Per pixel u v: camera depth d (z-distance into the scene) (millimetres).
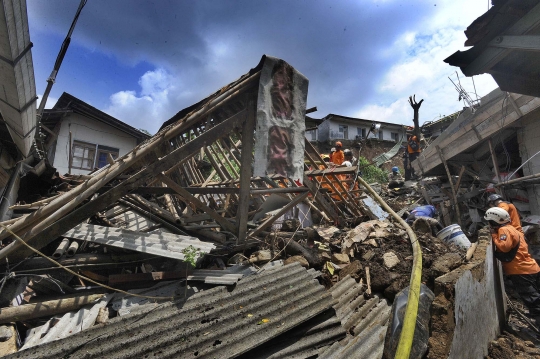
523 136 6613
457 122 8062
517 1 3611
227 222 4121
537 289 4047
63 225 3146
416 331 2287
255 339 2518
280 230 5480
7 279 2746
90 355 2084
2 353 2164
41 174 5645
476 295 2975
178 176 7352
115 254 3385
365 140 21109
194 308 2617
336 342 2830
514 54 4199
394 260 4207
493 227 4246
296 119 4188
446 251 4391
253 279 3121
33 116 3953
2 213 4082
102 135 14227
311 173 5434
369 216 6516
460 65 4695
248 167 4141
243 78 4145
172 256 3117
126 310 2604
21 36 2551
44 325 2500
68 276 3184
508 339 3582
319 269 4258
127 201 4836
